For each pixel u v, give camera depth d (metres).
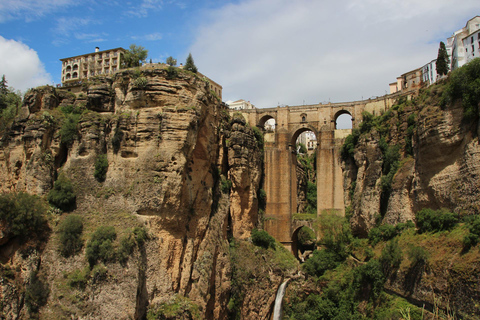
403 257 60.50
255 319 72.69
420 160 64.62
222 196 75.56
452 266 50.53
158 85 57.94
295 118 96.06
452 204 57.31
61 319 45.53
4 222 49.28
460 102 57.75
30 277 47.88
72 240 49.88
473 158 54.34
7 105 75.94
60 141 58.50
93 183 56.19
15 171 58.50
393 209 70.94
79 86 72.31
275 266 78.75
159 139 56.69
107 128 59.00
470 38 78.88
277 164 93.44
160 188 54.88
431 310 52.94
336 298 70.12
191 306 55.25
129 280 48.56
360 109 91.12
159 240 54.44
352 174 86.69
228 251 72.00
